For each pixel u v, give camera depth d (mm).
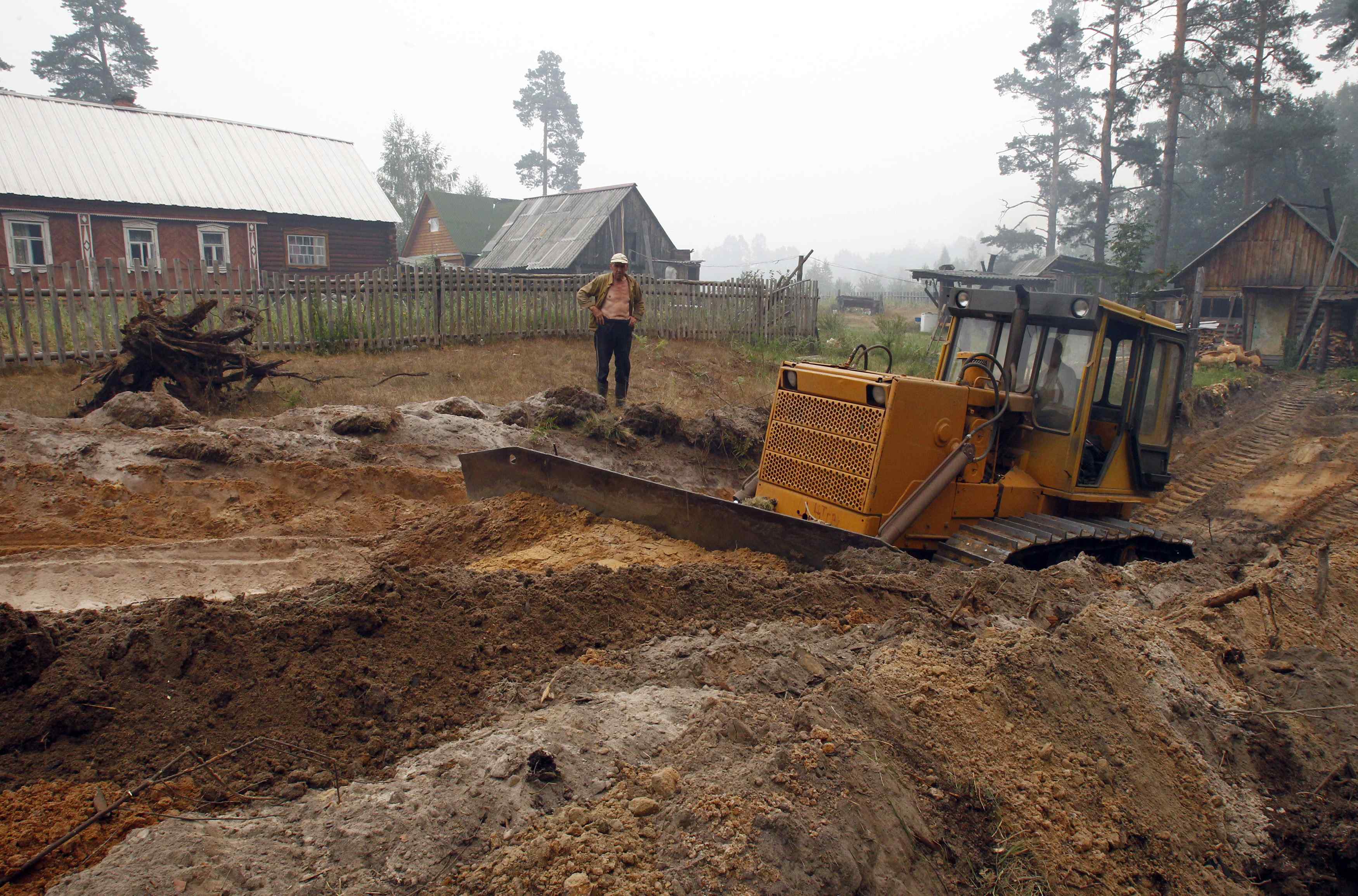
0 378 11336
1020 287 7219
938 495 6562
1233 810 4234
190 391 10109
